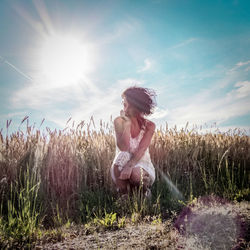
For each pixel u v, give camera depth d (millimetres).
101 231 2191
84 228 2305
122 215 2631
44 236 2104
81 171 3818
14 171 3410
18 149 4047
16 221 2387
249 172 4320
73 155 3951
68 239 2061
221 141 5168
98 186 3695
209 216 2020
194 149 4734
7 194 3098
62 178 3623
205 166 4602
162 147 4621
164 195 3344
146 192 2945
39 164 3580
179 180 4160
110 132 4934
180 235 1812
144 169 2906
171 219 2246
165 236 1815
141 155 2838
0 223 2320
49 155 3779
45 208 2973
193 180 4062
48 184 3391
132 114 2867
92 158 4160
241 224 1798
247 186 3557
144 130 2926
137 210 2561
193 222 1995
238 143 5215
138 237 1871
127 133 2805
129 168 2791
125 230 2115
